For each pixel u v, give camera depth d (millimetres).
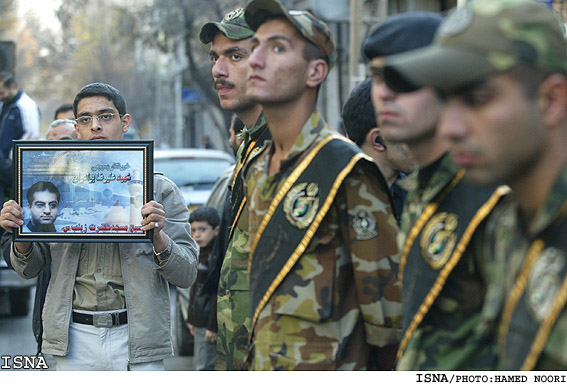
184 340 7758
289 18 2814
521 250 1900
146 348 4051
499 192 2205
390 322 2881
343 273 2904
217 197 6977
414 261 2373
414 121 2336
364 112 3648
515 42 1773
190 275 4168
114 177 3982
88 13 48750
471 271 2279
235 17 4039
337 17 13289
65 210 3986
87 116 4270
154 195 4207
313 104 2979
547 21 1804
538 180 1855
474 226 2223
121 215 3969
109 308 4078
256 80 2889
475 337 2268
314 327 2848
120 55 49375
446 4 18234
